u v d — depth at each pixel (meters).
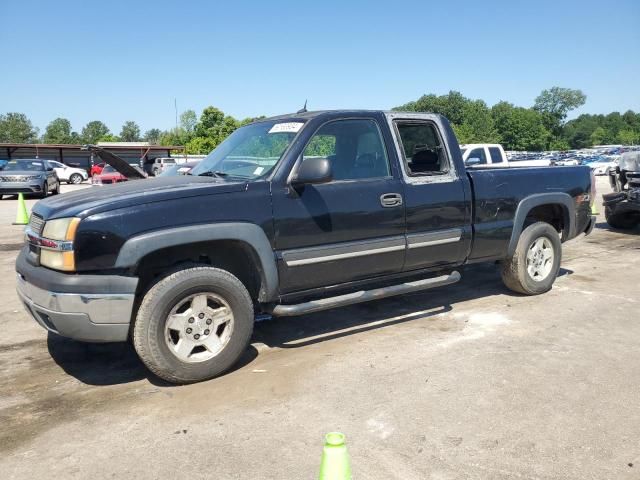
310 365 4.23
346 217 4.46
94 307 3.60
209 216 3.89
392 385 3.83
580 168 6.38
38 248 3.86
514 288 6.07
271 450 3.04
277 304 4.41
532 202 5.75
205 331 3.96
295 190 4.23
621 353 4.38
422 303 5.90
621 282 6.72
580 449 3.01
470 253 5.36
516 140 115.31
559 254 6.18
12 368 4.34
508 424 3.28
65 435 3.28
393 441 3.11
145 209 3.71
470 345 4.59
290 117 4.81
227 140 5.28
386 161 4.79
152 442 3.17
